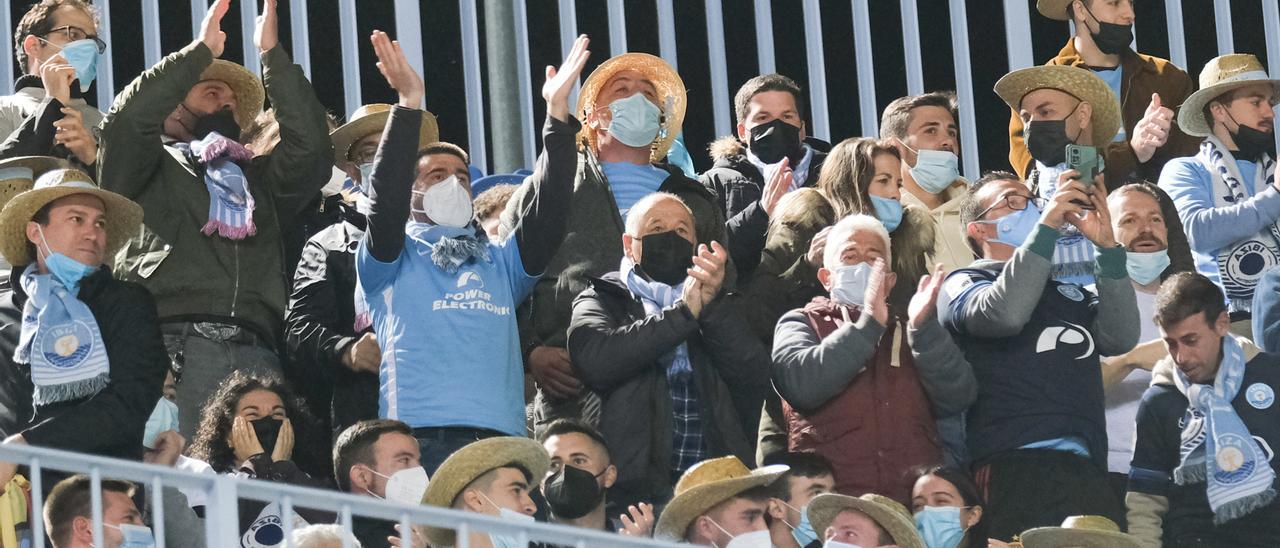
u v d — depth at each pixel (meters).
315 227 28.34
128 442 23.09
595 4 34.59
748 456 26.03
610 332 25.62
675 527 24.14
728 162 30.42
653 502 25.44
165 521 23.42
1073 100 29.69
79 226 23.97
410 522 18.45
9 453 17.61
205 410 25.00
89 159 26.94
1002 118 35.84
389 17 33.88
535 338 27.30
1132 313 26.67
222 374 26.14
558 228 25.97
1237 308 29.73
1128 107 32.81
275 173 27.22
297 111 27.25
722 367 25.95
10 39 32.09
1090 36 32.78
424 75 33.84
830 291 26.33
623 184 28.41
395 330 25.34
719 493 24.00
